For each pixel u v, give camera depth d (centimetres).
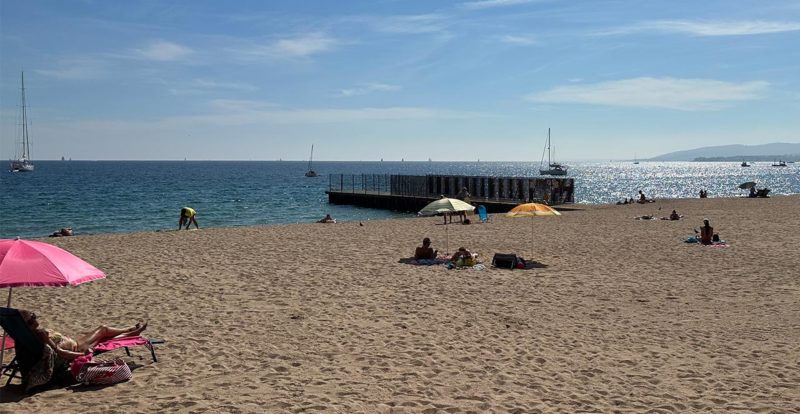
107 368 661
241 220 3862
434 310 1032
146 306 1062
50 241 2052
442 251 1797
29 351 647
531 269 1456
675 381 680
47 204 5006
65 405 600
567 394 639
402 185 5028
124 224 3591
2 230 3272
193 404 601
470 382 675
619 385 668
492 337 863
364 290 1204
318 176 13150
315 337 861
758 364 741
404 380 680
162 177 12038
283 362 747
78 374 656
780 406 602
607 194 7706
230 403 604
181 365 734
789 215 2939
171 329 905
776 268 1438
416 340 846
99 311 1025
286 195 6494
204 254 1717
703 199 4394
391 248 1855
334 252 1758
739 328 913
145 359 759
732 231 2244
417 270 1444
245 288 1223
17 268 576
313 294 1165
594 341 845
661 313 1012
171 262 1566
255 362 746
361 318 975
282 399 616
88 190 7200
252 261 1584
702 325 934
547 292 1186
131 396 626
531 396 632
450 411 589
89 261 1584
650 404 611
